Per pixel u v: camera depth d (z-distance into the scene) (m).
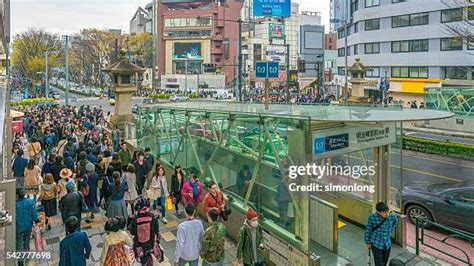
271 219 7.95
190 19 93.75
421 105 37.16
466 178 16.42
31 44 75.69
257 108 10.33
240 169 9.12
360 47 51.78
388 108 9.37
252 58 94.69
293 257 7.07
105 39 90.06
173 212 11.23
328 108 9.59
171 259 8.30
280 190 7.58
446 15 41.50
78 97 82.44
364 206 9.89
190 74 92.88
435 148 22.02
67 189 8.84
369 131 8.15
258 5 23.95
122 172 11.12
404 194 11.14
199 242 6.73
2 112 7.31
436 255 8.82
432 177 16.70
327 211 8.66
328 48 114.31
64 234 9.67
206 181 10.49
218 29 94.19
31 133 21.61
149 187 11.31
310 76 97.94
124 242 6.42
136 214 7.11
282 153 7.46
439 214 10.30
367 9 50.09
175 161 12.98
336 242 8.46
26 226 7.59
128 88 20.94
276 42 94.31
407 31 45.62
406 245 9.08
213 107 11.22
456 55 41.09
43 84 76.69
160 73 95.38
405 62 46.22
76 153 13.95
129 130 19.36
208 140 10.66
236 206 9.02
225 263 7.99
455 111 30.44
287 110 9.15
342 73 62.56
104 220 10.70
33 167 11.09
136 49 91.75
